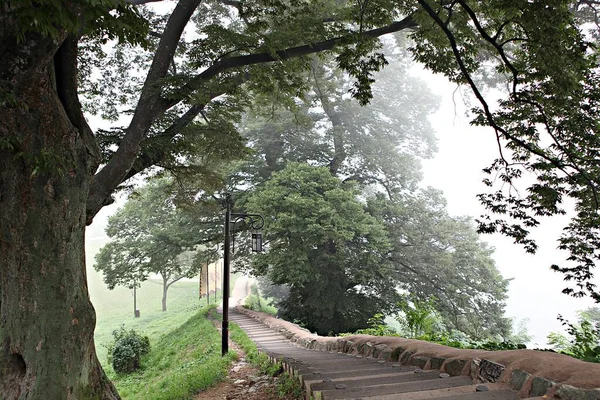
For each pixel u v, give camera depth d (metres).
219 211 22.66
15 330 4.09
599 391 2.51
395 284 23.33
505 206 8.30
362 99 7.83
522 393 3.09
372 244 19.94
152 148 8.03
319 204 18.72
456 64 8.75
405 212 23.61
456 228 23.48
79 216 4.58
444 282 22.39
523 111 8.30
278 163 25.19
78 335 4.37
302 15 9.14
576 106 7.75
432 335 8.87
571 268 7.80
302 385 4.98
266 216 19.02
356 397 3.50
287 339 15.04
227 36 8.16
